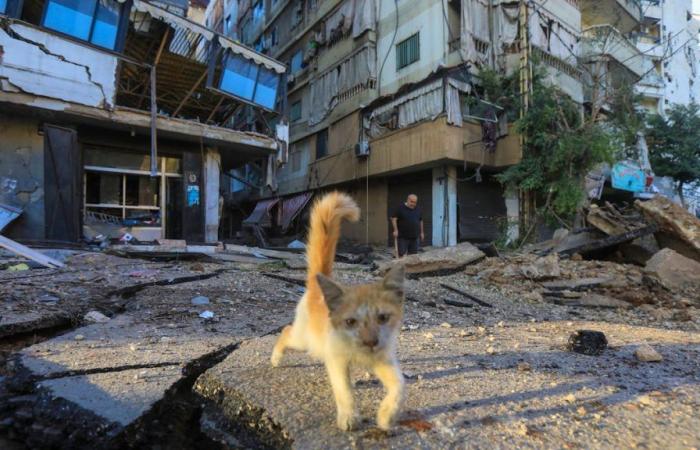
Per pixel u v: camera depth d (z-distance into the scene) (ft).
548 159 46.37
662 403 8.20
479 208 55.52
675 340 13.43
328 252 9.62
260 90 44.93
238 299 18.47
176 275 23.35
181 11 49.57
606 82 60.18
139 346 11.52
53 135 35.14
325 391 8.73
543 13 56.18
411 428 7.14
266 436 7.61
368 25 61.72
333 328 7.59
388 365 7.37
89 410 7.87
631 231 28.81
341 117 66.33
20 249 23.77
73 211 36.14
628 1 75.25
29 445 7.61
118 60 36.47
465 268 28.50
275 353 10.03
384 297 7.84
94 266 25.34
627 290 23.32
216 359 11.14
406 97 54.03
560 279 25.13
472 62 51.16
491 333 14.43
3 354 12.01
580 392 8.75
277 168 50.24
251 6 101.30
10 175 34.47
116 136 40.78
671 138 80.28
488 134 51.11
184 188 44.01
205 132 42.29
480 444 6.64
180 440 7.92
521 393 8.66
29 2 35.99
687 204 93.66
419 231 31.91
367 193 65.00
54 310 14.69
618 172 67.56
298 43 80.94
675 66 105.50
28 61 32.76
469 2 52.13
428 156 50.34
